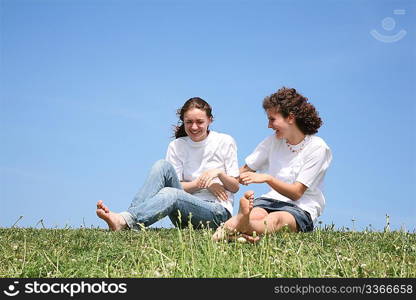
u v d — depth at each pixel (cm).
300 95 701
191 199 718
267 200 688
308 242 552
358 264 438
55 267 443
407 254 506
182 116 794
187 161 799
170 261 432
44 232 637
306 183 673
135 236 589
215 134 802
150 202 679
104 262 470
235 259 456
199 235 597
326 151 697
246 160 751
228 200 777
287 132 695
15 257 479
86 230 661
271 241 541
